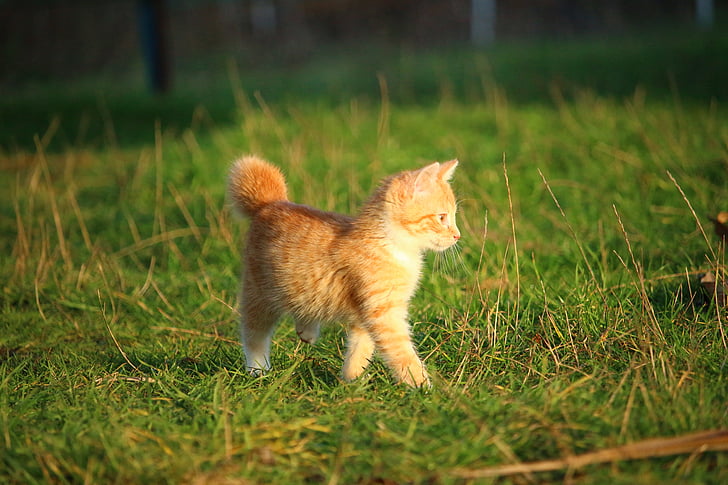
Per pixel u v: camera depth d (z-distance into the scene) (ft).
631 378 23.68
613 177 45.01
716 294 27.94
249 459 19.86
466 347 27.12
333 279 27.30
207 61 129.90
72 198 43.83
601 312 28.58
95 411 22.58
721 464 18.45
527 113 63.62
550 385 22.89
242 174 30.53
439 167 28.66
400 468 19.01
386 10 138.41
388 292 26.55
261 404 22.44
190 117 81.00
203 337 31.55
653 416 20.29
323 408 23.00
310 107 71.77
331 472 19.15
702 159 45.09
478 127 61.93
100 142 73.56
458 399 22.43
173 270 39.96
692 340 25.16
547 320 28.17
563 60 90.43
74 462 19.74
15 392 25.07
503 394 23.07
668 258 34.47
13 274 38.73
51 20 147.02
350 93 86.38
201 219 46.32
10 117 87.66
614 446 19.35
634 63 83.82
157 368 27.22
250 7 144.25
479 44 116.78
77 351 30.66
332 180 48.11
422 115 67.36
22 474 19.51
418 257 28.09
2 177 62.44
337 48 129.08
